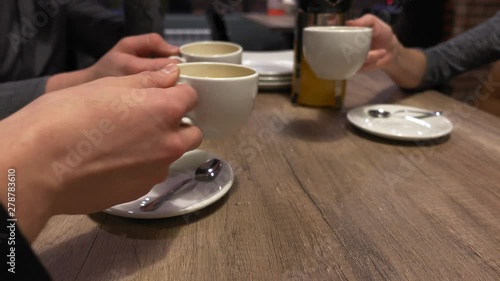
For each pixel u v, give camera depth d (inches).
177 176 20.7
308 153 25.5
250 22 87.0
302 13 33.8
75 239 16.3
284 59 47.5
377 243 16.3
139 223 17.6
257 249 15.8
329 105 35.3
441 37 99.7
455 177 22.3
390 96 38.7
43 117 12.2
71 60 50.2
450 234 17.0
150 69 26.0
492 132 29.3
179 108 13.9
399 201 19.7
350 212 18.6
